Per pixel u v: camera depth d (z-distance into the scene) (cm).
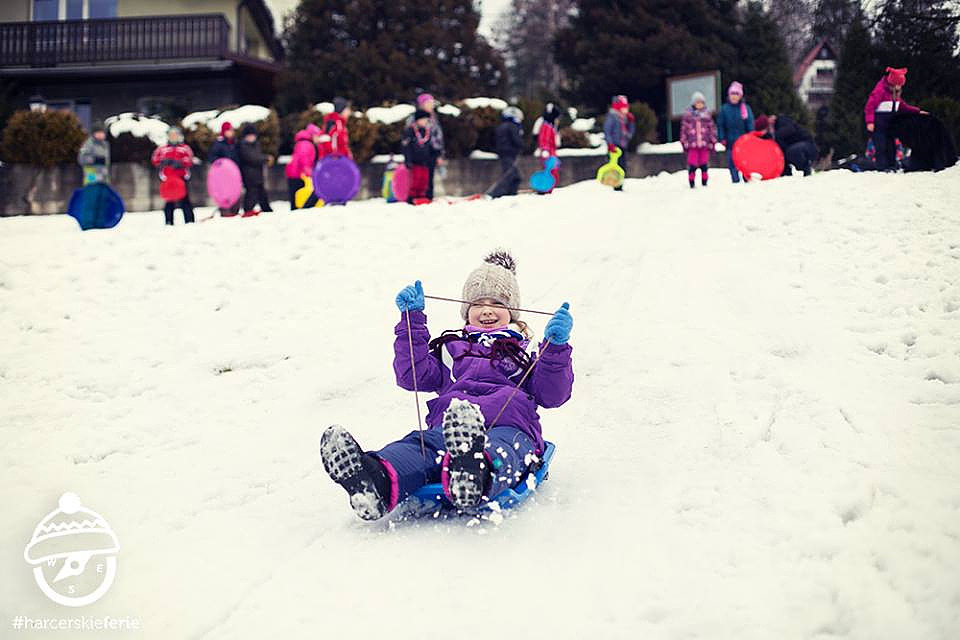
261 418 604
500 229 1105
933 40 2353
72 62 3206
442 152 1530
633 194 1314
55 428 583
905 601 307
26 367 712
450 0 3084
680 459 473
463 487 357
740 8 3619
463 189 2439
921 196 987
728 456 469
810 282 793
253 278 933
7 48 3195
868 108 1312
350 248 1018
